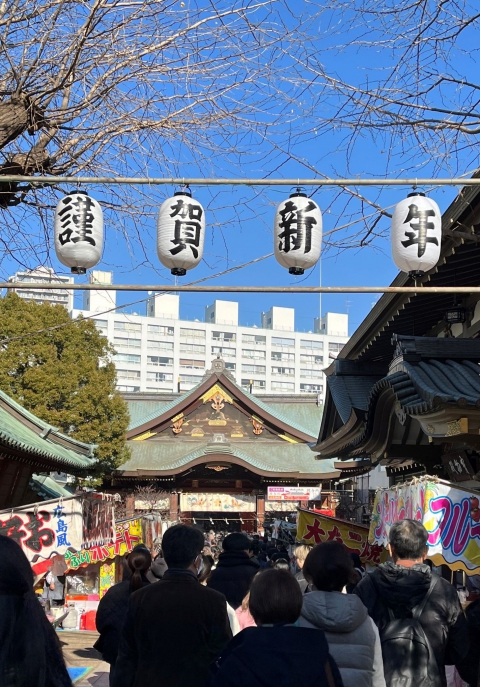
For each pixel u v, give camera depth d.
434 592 4.20
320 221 7.29
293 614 3.10
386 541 7.48
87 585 15.93
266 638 2.93
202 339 109.94
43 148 8.20
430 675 4.01
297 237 7.19
